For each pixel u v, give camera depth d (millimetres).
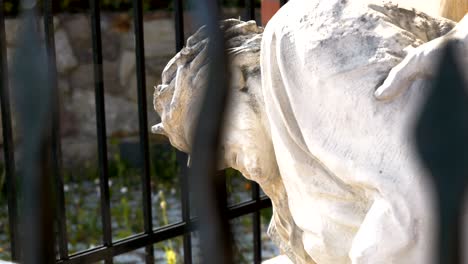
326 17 2123
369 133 2000
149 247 3486
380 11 2172
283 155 2246
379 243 1979
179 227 3521
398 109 1976
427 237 1930
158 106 2486
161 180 7852
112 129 8398
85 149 8320
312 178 2189
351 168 2029
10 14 8031
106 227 3346
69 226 6695
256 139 2408
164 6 8539
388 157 1975
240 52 2416
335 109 2053
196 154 1265
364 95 2008
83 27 8414
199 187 1263
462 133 1080
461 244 1092
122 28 8469
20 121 1382
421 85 1955
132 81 8445
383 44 2045
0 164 7762
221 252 1249
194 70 2379
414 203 1933
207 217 1259
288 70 2133
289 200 2328
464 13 2514
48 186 1386
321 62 2062
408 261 1979
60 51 8344
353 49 2051
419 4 2600
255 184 3705
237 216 3668
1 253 6066
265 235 6227
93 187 7805
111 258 3357
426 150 1097
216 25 1254
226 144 2451
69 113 8352
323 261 2266
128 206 6883
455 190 1070
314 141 2090
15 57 1385
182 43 3438
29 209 1383
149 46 8398
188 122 2418
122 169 7988
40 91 1375
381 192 1982
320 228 2211
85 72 8414
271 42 2219
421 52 1936
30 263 1386
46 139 1379
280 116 2227
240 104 2412
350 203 2148
